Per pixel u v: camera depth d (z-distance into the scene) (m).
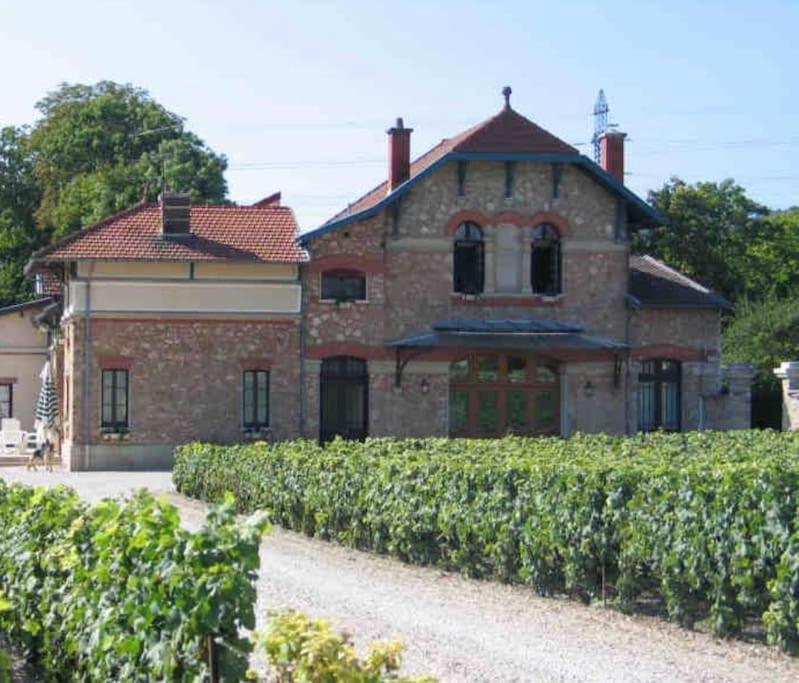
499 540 18.19
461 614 15.63
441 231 40.53
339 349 40.03
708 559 14.59
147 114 70.06
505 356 40.94
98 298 39.12
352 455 23.17
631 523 15.81
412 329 40.41
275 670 7.89
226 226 41.03
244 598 8.33
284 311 39.91
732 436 28.80
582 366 41.00
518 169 40.91
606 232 41.31
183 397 39.50
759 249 63.81
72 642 10.59
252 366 39.84
